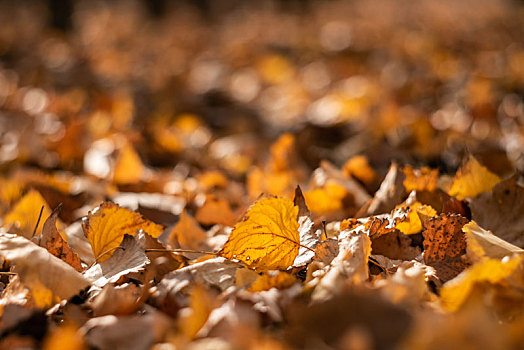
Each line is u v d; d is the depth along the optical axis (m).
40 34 4.72
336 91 2.77
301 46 4.21
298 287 0.87
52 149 1.53
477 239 0.89
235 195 1.26
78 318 0.86
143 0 6.58
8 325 0.84
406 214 0.96
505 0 5.20
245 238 0.92
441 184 1.13
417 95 2.42
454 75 2.82
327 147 1.80
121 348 0.82
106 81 3.19
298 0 6.30
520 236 0.97
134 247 0.93
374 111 2.07
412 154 1.51
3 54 4.06
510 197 0.99
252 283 0.89
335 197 1.10
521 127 1.71
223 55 4.13
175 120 2.31
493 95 2.19
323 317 0.80
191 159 1.58
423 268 0.92
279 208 0.91
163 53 4.22
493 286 0.83
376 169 1.40
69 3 5.59
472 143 1.53
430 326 0.77
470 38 3.88
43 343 0.84
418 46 3.64
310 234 0.94
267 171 1.35
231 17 5.88
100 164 1.41
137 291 0.89
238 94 3.06
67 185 1.17
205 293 0.84
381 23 4.66
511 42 3.65
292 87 3.02
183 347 0.80
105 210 0.96
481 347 0.76
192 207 1.18
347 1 6.07
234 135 2.09
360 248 0.88
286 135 1.35
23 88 2.89
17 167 1.44
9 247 0.89
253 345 0.80
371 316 0.79
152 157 1.56
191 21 5.72
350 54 3.69
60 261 0.89
